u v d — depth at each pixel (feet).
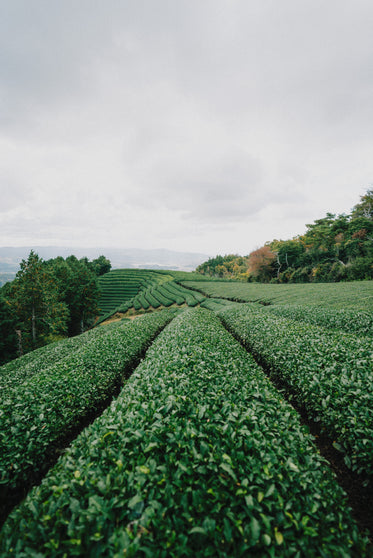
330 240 164.25
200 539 6.68
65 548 6.65
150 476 8.03
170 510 7.41
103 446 10.13
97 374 24.26
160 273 262.26
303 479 8.66
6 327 82.69
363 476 12.73
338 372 16.98
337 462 14.60
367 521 11.13
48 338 94.99
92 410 21.48
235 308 60.75
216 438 9.89
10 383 34.19
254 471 8.33
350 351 19.26
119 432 10.38
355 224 151.02
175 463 8.49
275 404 13.88
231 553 6.47
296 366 20.53
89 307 127.85
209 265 460.96
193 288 167.73
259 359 29.78
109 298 202.18
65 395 19.61
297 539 6.85
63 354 46.78
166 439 9.66
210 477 8.24
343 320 37.88
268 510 7.52
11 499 13.30
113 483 8.19
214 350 22.70
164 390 13.96
